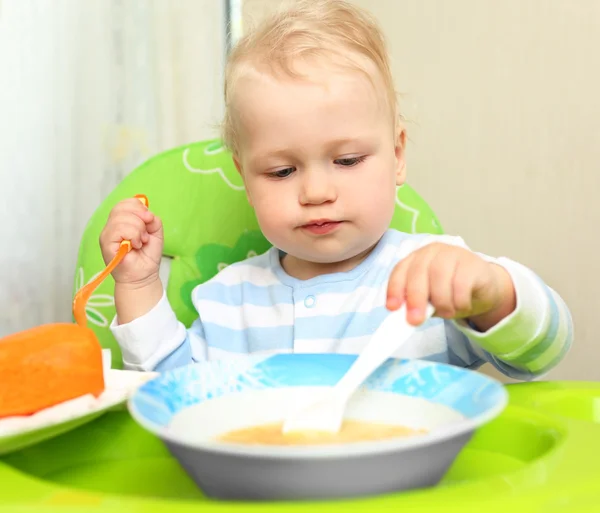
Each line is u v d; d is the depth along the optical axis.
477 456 0.56
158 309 0.98
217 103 1.54
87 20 1.32
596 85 1.36
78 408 0.54
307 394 0.56
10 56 1.18
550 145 1.44
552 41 1.43
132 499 0.36
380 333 0.54
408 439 0.37
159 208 1.08
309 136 0.87
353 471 0.37
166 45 1.46
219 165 1.09
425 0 1.61
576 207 1.41
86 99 1.33
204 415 0.52
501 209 1.52
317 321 0.96
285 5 1.02
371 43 0.93
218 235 1.09
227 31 1.59
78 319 0.80
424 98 1.63
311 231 0.90
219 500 0.41
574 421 0.53
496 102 1.51
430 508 0.33
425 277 0.56
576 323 1.43
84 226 1.34
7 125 1.18
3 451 0.50
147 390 0.48
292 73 0.88
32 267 1.23
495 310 0.65
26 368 0.54
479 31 1.53
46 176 1.24
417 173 1.65
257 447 0.36
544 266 1.47
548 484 0.37
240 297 1.04
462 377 0.51
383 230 0.93
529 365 0.72
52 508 0.36
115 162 1.40
